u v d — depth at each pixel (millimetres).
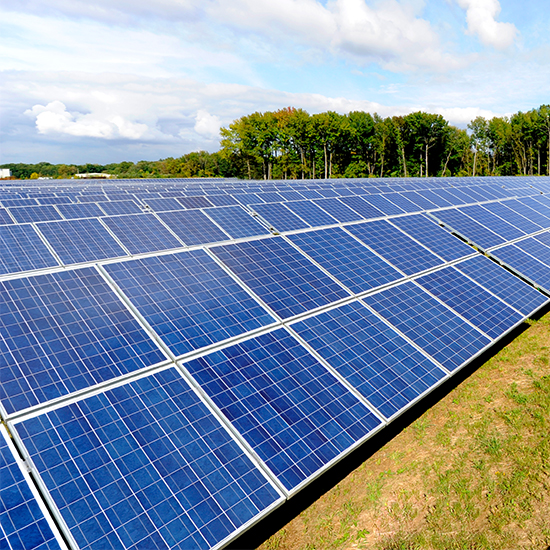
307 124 109188
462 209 29609
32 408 8297
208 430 9086
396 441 13867
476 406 15289
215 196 25656
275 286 14297
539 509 10766
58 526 6930
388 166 125750
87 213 21016
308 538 10664
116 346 10258
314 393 10812
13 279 11055
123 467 7902
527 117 112812
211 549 7199
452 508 11109
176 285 12891
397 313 14891
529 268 22625
